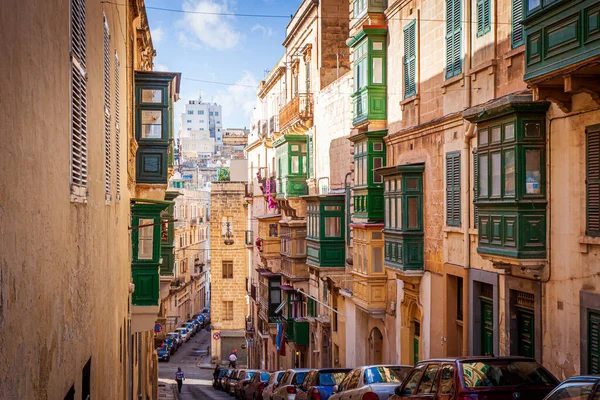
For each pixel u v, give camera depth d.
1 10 4.37
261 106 52.09
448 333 18.53
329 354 30.55
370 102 23.66
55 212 6.35
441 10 18.88
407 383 10.89
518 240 13.50
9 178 4.59
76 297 7.79
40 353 5.70
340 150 28.72
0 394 4.39
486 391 9.16
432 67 19.59
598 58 10.41
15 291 4.78
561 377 13.06
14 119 4.73
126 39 17.97
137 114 22.00
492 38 15.97
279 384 20.34
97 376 10.24
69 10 7.32
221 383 39.97
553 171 13.34
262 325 48.16
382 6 23.70
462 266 17.48
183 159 122.81
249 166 59.03
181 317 72.88
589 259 12.24
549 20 11.70
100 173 10.48
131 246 19.98
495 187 14.46
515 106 13.41
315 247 28.78
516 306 15.12
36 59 5.48
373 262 23.14
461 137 17.62
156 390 37.47
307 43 34.16
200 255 85.19
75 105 7.78
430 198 19.83
